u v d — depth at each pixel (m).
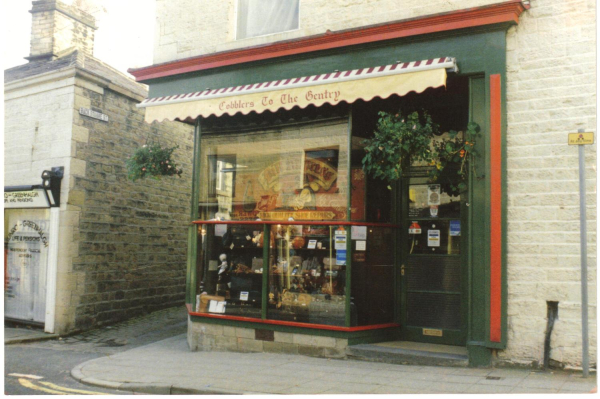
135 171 9.73
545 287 6.13
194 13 9.23
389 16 7.39
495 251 6.31
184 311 12.60
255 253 8.26
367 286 7.57
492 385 5.56
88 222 10.77
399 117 6.90
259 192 8.40
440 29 6.73
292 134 8.17
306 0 8.12
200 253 8.80
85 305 10.62
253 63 8.23
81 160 10.68
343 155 7.63
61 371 7.36
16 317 11.02
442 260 7.57
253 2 8.98
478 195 6.52
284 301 7.85
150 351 8.46
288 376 6.37
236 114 8.73
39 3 12.52
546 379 5.73
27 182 11.09
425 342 7.54
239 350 8.09
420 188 7.83
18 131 11.38
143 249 12.16
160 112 8.64
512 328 6.25
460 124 7.59
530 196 6.29
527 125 6.38
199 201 8.93
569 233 6.07
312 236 7.79
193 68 8.70
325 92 7.20
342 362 7.02
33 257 10.90
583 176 5.64
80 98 10.70
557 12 6.33
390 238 7.84
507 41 6.56
